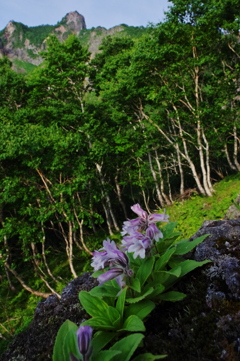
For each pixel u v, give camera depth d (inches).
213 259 99.0
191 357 71.1
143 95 827.4
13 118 772.6
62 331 74.7
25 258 594.9
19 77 930.1
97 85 979.9
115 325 75.9
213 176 1156.5
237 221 121.0
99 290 86.6
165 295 86.8
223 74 908.6
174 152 1029.2
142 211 92.7
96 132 761.6
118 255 81.4
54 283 629.3
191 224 542.6
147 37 802.2
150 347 78.3
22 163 598.5
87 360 60.5
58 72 885.2
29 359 93.1
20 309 536.7
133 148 834.8
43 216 598.9
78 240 829.2
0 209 661.9
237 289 85.7
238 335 73.4
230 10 786.2
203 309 85.2
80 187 645.3
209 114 776.9
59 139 642.8
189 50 730.8
